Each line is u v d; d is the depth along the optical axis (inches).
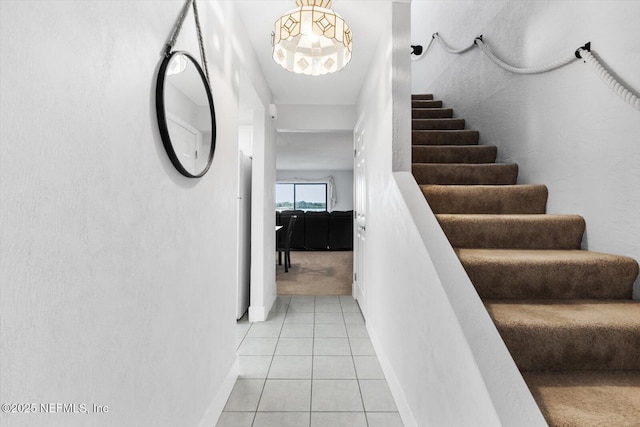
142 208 39.4
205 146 57.9
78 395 29.0
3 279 22.2
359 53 109.1
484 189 87.9
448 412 46.1
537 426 32.3
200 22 58.7
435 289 51.5
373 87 109.3
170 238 46.8
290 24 65.6
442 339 48.5
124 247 35.8
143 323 39.7
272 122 151.4
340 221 337.7
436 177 100.1
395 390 76.5
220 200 69.4
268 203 140.3
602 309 58.4
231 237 78.5
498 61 106.9
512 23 103.0
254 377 86.6
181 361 50.7
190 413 54.3
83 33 29.5
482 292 64.6
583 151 76.0
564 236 76.4
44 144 25.4
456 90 143.4
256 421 69.0
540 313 56.6
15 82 23.0
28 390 24.1
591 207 74.3
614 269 63.4
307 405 74.8
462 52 135.7
